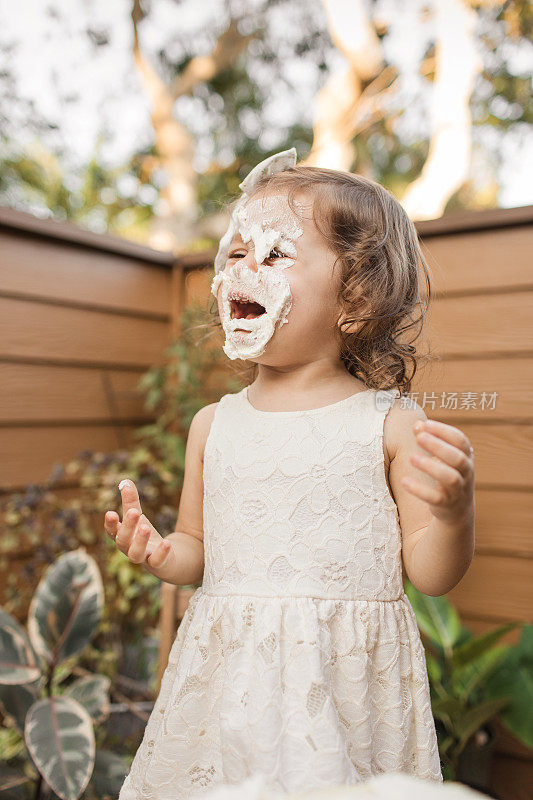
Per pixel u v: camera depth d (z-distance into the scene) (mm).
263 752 890
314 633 950
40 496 2166
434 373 1943
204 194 7324
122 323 2668
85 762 1461
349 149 6742
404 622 1037
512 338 2008
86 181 7418
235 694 950
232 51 6949
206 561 1133
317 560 998
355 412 1064
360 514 1018
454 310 2096
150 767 1021
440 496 803
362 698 953
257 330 1026
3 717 2070
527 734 1729
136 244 2666
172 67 7059
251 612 992
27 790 1716
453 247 2115
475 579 2057
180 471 2646
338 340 1103
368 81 6344
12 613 2174
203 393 2699
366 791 541
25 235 2314
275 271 1029
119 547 1028
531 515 1974
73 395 2477
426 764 990
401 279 1140
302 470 1030
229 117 7520
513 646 1868
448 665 1913
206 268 2723
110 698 2197
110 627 2330
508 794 1986
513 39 6277
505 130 6871
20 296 2293
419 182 6039
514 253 2025
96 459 2346
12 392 2268
